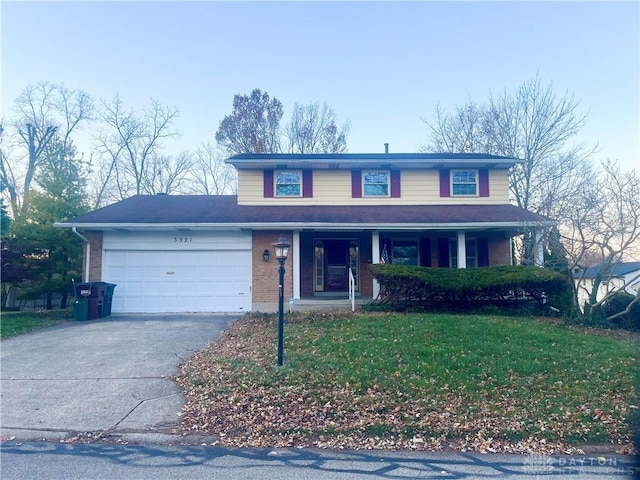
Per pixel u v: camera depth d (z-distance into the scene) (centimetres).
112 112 3047
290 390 672
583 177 2005
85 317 1341
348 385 686
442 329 1024
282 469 455
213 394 673
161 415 610
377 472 448
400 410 607
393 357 814
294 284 1476
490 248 1673
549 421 571
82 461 474
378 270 1353
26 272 1686
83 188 2053
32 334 1127
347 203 1716
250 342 979
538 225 1374
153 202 1762
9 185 2688
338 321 1166
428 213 1587
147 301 1474
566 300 1306
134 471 450
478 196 1731
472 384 688
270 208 1664
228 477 436
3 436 544
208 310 1477
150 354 917
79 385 729
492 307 1360
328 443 526
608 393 660
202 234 1498
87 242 1472
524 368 755
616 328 1209
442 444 523
